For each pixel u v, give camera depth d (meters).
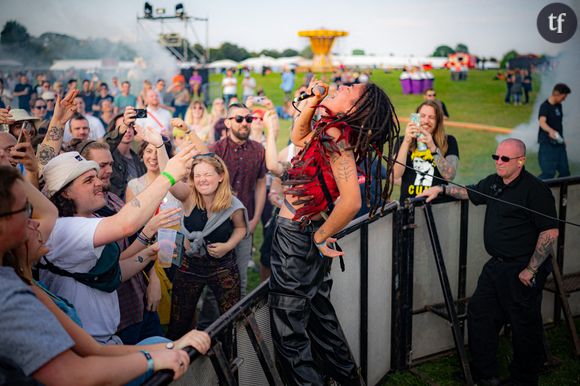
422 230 4.04
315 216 2.60
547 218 3.58
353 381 2.93
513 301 3.73
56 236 2.26
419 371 4.12
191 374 1.93
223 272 3.90
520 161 3.67
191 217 3.88
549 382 3.98
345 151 2.32
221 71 50.47
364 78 27.95
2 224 1.50
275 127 4.95
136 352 1.74
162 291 3.97
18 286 1.46
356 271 3.47
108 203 3.32
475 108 22.69
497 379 3.89
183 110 16.64
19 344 1.40
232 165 5.02
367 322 3.65
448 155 4.71
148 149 4.02
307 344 2.60
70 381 1.46
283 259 2.57
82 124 5.19
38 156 3.44
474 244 4.38
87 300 2.42
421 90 28.55
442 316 4.00
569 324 4.37
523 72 23.39
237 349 2.29
